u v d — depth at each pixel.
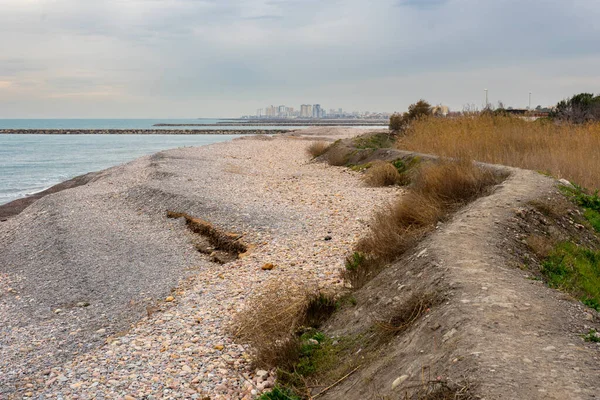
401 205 10.05
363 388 4.89
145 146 68.19
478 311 5.05
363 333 6.14
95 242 13.34
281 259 10.62
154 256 12.28
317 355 6.15
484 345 4.33
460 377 3.98
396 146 25.25
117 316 9.06
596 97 30.16
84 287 10.52
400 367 4.79
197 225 13.95
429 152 20.03
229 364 6.55
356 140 30.67
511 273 6.37
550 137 17.91
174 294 9.82
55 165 43.19
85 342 8.00
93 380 6.41
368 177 19.34
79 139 92.06
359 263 8.55
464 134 19.56
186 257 12.18
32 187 30.53
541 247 7.82
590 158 14.67
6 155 54.00
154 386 6.11
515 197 9.95
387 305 6.39
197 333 7.59
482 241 7.53
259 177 22.25
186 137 96.19
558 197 10.47
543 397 3.55
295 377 5.78
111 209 16.98
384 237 8.70
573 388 3.65
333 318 7.10
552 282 6.78
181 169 24.11
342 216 13.76
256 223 13.30
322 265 9.88
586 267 7.62
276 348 6.35
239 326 7.54
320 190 18.19
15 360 7.42
